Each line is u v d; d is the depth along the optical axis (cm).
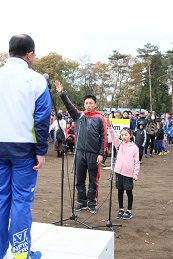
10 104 269
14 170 276
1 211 278
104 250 342
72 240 358
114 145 621
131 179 602
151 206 694
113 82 5700
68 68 4788
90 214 631
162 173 1105
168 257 446
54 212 637
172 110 5841
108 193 802
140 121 1247
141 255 451
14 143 269
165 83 5931
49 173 1053
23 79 271
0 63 4419
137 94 6056
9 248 326
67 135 1454
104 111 1777
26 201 278
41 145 275
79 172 641
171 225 577
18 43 278
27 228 278
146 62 6250
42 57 4706
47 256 319
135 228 558
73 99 4862
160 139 1612
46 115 274
